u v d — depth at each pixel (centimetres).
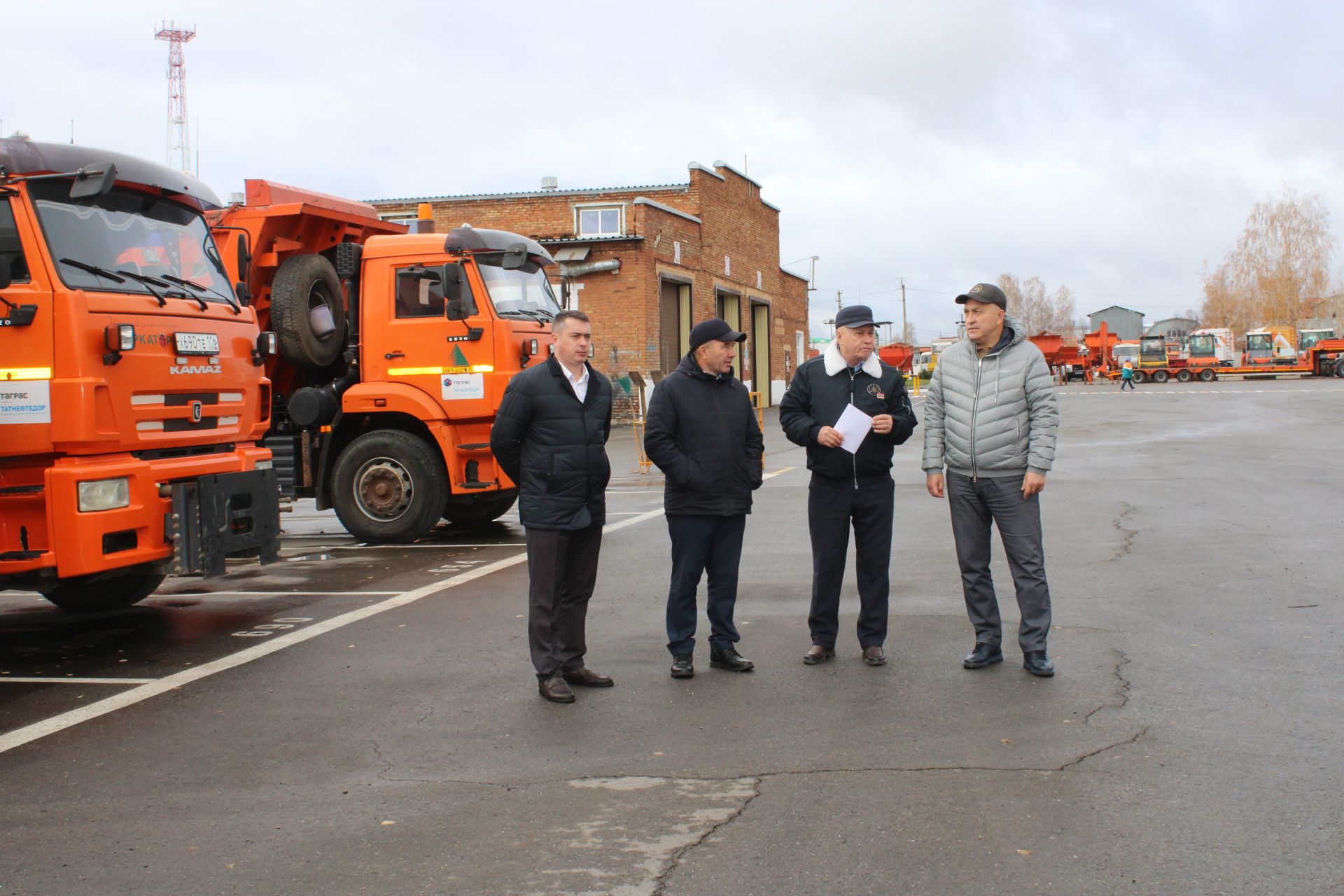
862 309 620
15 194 639
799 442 622
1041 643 586
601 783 446
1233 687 552
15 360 637
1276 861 362
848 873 361
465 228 1102
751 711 536
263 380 823
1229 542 971
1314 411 3169
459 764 473
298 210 1072
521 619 752
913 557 940
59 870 376
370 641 701
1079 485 1441
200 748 501
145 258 715
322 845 392
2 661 676
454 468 1107
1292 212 7969
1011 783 434
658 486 1655
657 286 3306
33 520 653
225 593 891
